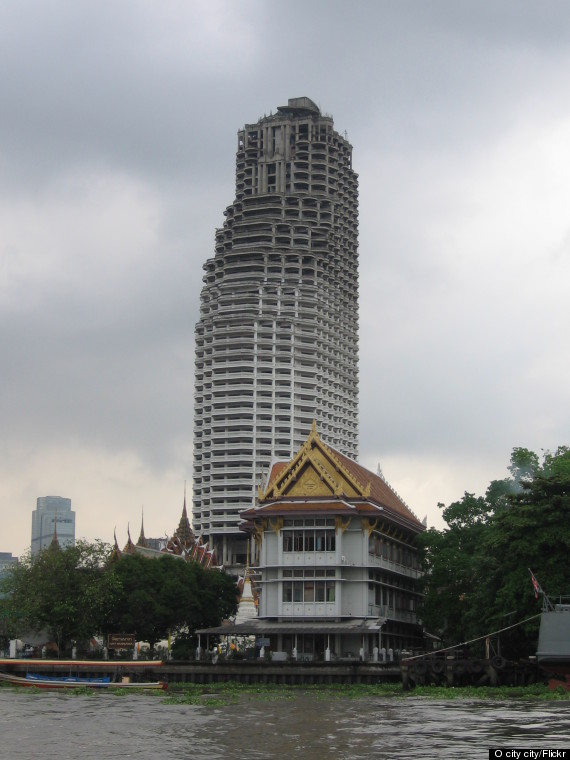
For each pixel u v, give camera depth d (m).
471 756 57.66
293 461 142.88
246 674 126.25
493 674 108.56
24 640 157.38
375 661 124.81
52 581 148.38
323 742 63.91
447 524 144.38
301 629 134.12
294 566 139.25
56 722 75.81
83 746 63.28
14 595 150.50
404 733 67.56
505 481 143.50
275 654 133.50
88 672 128.75
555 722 72.38
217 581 165.75
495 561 116.12
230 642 161.88
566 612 99.44
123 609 150.38
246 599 160.88
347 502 140.38
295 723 74.38
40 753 60.47
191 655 145.25
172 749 61.72
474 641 115.62
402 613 155.25
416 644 163.62
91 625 146.62
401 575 153.38
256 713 82.19
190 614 154.00
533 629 106.19
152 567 156.25
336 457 145.00
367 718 77.19
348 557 140.12
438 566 139.12
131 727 72.56
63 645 157.75
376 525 142.62
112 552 158.88
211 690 112.88
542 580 107.06
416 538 147.38
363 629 132.75
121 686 112.12
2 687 113.56
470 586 137.38
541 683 107.31
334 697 99.81
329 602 138.25
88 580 150.12
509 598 107.56
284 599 139.62
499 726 70.50
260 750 61.03
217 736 67.38
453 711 81.44
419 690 104.81
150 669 127.69
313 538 140.12
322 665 124.50
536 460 142.62
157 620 150.75
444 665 110.06
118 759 58.12
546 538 107.00
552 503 107.88
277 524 140.62
